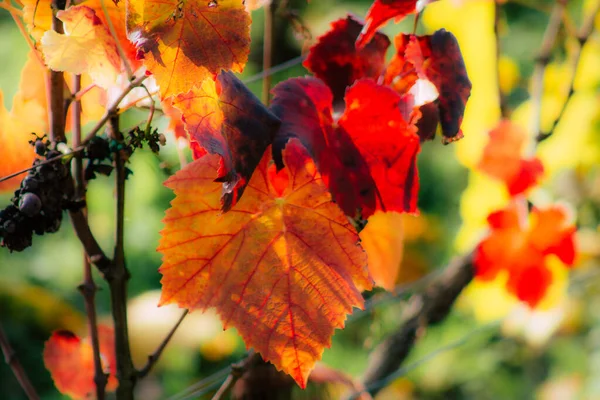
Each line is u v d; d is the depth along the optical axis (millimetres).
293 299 954
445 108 1000
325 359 3006
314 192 963
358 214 990
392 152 996
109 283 1027
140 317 2084
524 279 1442
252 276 953
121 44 995
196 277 949
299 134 967
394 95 994
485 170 1407
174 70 914
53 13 995
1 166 1066
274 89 982
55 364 1112
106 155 1014
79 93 1021
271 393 1243
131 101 1040
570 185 2604
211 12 917
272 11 1206
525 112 2092
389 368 1548
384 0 1007
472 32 1872
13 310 3025
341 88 1062
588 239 2541
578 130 2037
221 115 933
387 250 1066
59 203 996
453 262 1626
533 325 1844
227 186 920
